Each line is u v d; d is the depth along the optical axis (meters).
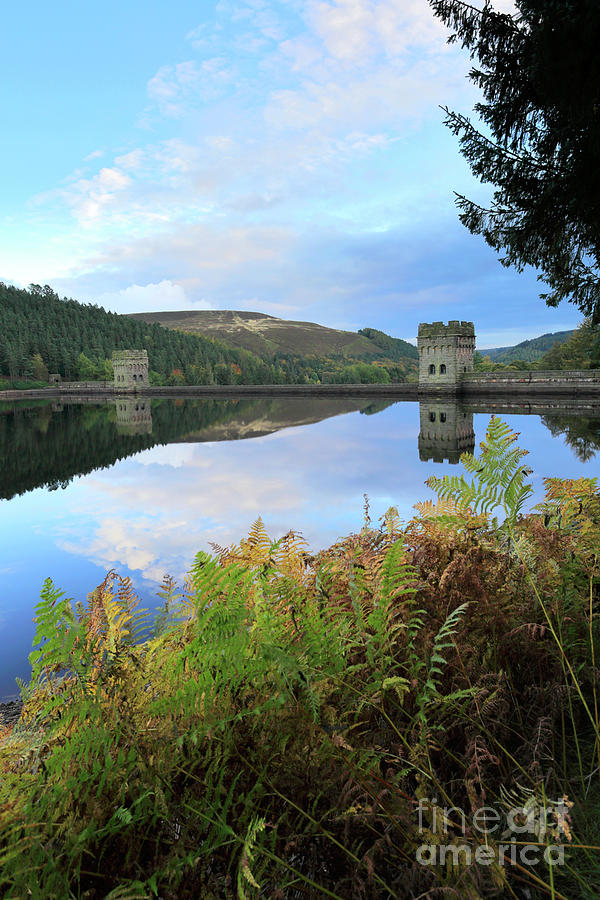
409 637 1.78
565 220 6.48
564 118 5.86
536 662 1.97
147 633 1.73
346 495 18.20
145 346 196.62
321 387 105.56
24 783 1.09
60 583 9.67
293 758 1.29
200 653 1.36
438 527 2.27
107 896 0.91
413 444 35.75
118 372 129.62
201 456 36.41
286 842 1.20
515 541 2.05
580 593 2.12
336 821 1.27
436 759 1.60
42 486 26.64
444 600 1.97
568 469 16.92
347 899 1.15
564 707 1.85
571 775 1.58
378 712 1.66
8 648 6.90
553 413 47.59
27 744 1.26
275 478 24.59
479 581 1.97
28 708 1.36
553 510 2.50
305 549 1.97
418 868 1.15
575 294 6.94
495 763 1.40
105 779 1.14
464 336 71.81
